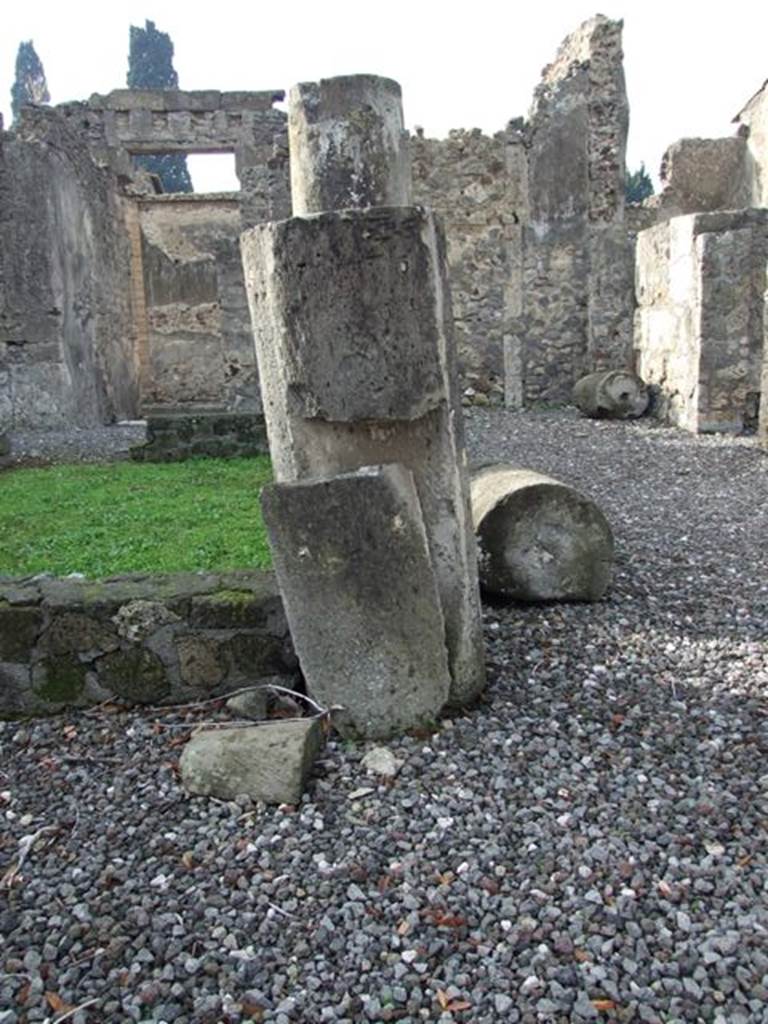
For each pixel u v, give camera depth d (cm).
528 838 235
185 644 310
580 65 1189
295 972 195
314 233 267
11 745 298
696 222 880
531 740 284
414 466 291
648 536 534
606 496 653
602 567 411
